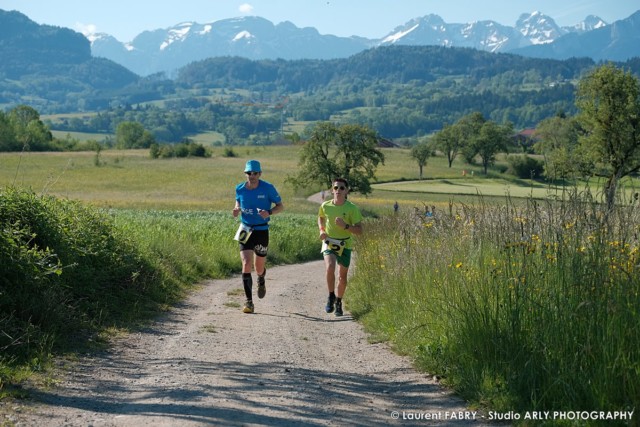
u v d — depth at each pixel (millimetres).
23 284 7520
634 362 4723
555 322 5520
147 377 5914
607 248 6012
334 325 9469
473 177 110938
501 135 139250
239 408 4918
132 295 10234
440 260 8922
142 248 12531
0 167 99938
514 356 5652
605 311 5254
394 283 9625
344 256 10328
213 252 18266
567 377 4926
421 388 5836
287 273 19781
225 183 91250
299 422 4664
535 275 6297
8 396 4969
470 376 5688
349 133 77125
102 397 5230
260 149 165375
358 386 5910
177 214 37500
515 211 8000
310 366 6648
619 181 6840
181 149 138750
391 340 7953
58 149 152625
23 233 7953
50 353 6453
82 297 8875
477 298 6988
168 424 4453
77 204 11109
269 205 10500
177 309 10508
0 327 6617
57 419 4562
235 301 11945
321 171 77750
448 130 142625
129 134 199500
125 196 74000
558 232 6465
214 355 6992
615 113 54406
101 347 7133
